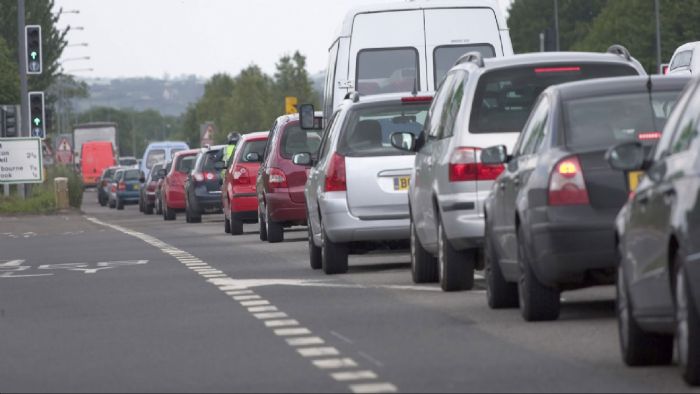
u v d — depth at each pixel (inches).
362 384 773.9
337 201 1534.2
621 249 801.6
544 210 965.2
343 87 2066.9
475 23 2066.9
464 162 1210.6
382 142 1547.7
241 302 1274.6
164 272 1716.3
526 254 1009.5
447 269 1273.4
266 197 2279.8
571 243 952.3
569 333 956.0
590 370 791.7
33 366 910.4
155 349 967.0
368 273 1566.2
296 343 964.6
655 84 1013.8
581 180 956.6
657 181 745.0
